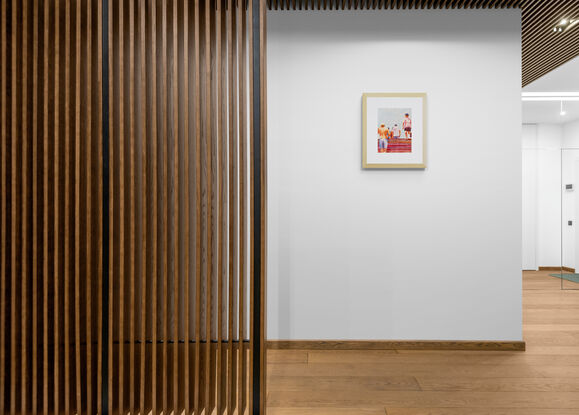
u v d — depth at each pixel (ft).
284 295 9.20
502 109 8.98
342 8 8.92
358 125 9.15
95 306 5.59
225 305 5.89
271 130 9.24
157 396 5.55
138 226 5.57
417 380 7.27
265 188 5.50
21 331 5.40
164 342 5.35
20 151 5.42
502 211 9.00
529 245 17.53
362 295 9.12
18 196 5.36
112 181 5.38
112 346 5.35
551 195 17.20
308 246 9.18
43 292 5.46
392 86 9.09
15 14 5.26
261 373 5.45
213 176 5.67
